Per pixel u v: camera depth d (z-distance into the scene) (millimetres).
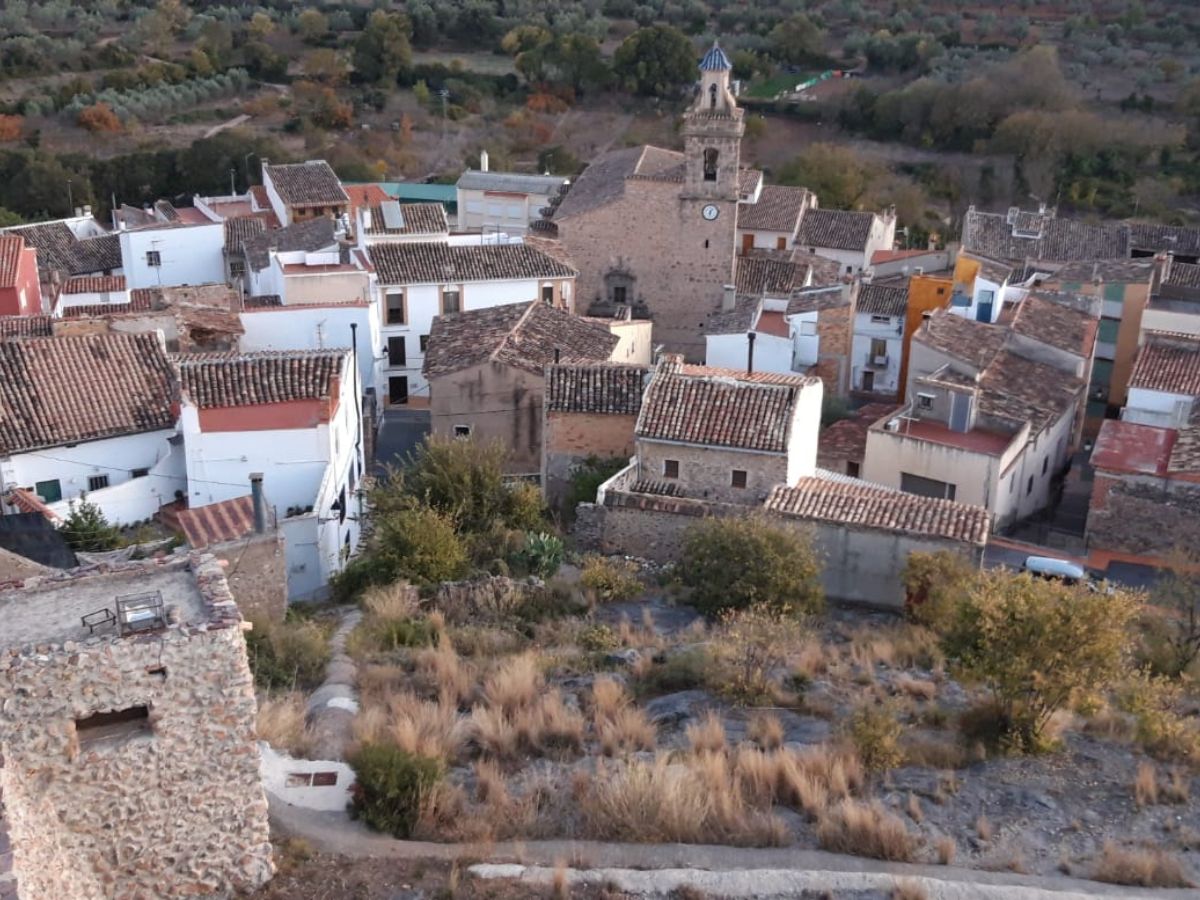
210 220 73000
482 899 15992
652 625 28594
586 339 47500
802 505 32844
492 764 19844
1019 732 21109
